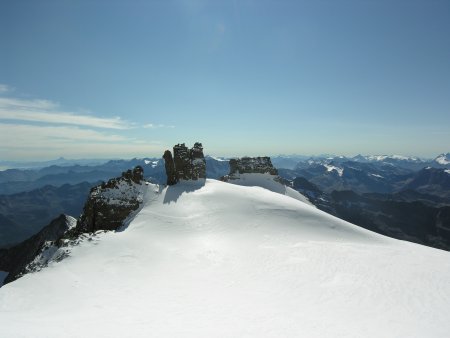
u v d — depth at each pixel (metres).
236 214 65.56
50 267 43.53
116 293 33.25
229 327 23.67
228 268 42.53
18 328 19.89
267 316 27.09
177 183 85.69
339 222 69.12
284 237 57.41
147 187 76.56
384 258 49.00
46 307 29.67
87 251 47.38
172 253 48.06
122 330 21.09
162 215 64.56
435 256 52.78
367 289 36.44
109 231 60.12
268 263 44.72
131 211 68.62
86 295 32.72
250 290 34.84
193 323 24.20
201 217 64.00
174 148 90.25
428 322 28.67
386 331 26.02
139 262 43.84
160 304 29.58
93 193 73.50
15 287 34.75
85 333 19.56
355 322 27.56
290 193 122.62
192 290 34.28
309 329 24.77
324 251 50.84
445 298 34.38
